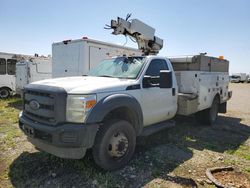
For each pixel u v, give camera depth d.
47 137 3.46
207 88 6.90
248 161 4.44
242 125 7.75
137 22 6.47
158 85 4.69
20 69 12.84
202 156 4.60
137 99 4.25
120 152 3.88
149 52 7.40
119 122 3.82
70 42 8.35
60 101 3.35
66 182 3.43
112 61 5.24
